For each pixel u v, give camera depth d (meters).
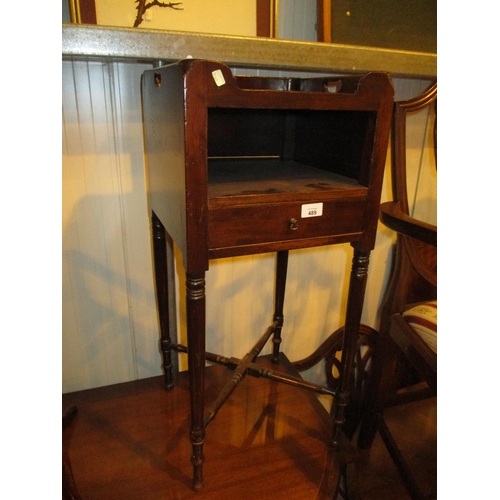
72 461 0.80
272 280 1.16
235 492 0.74
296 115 0.93
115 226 0.96
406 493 1.10
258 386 1.05
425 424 1.32
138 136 0.91
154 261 0.94
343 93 0.59
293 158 0.97
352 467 1.10
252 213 0.59
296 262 1.18
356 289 0.74
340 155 0.77
